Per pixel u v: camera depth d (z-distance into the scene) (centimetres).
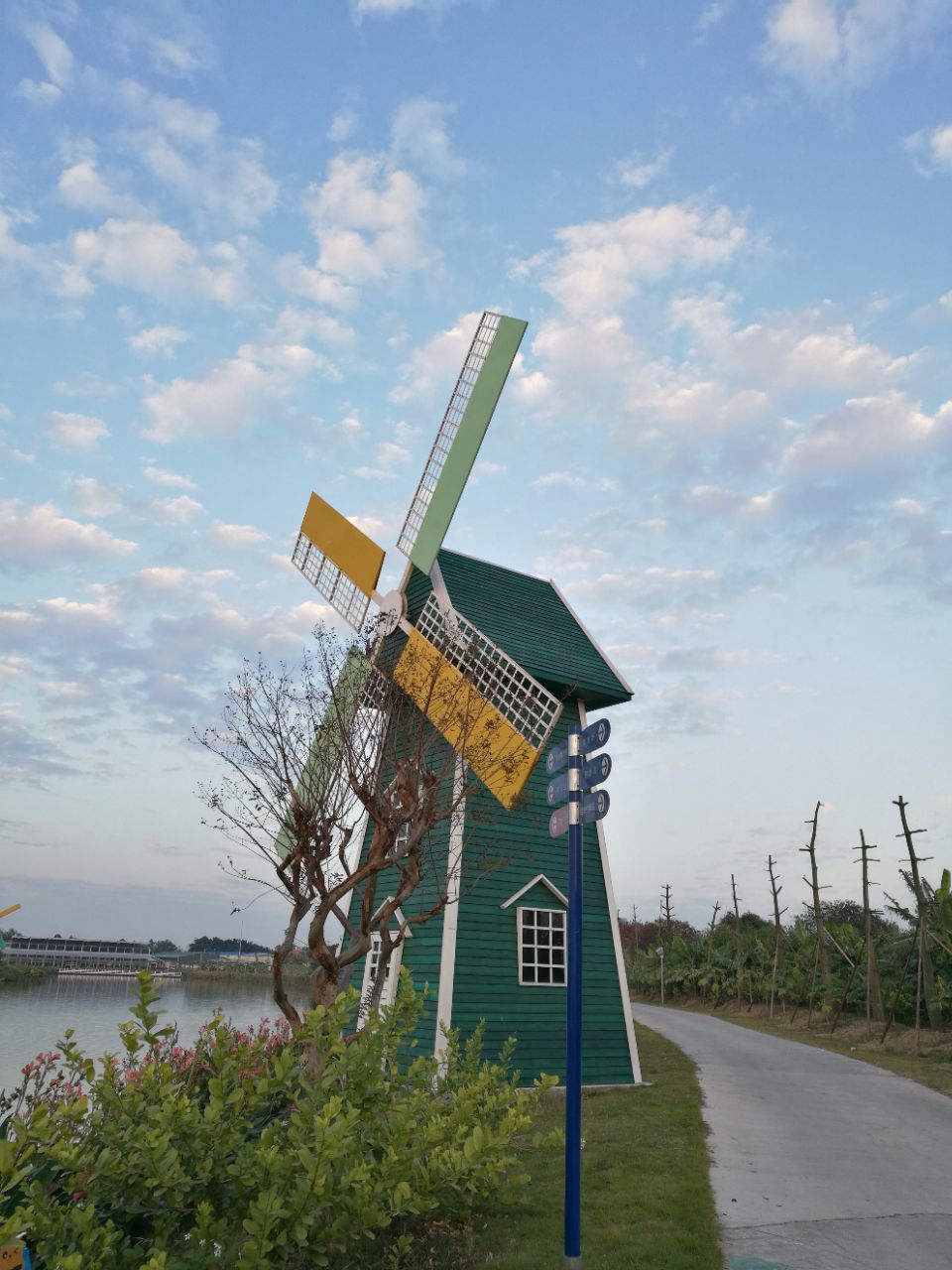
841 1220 852
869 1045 2538
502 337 1980
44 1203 567
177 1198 595
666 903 5722
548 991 1736
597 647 2130
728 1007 4281
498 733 1600
